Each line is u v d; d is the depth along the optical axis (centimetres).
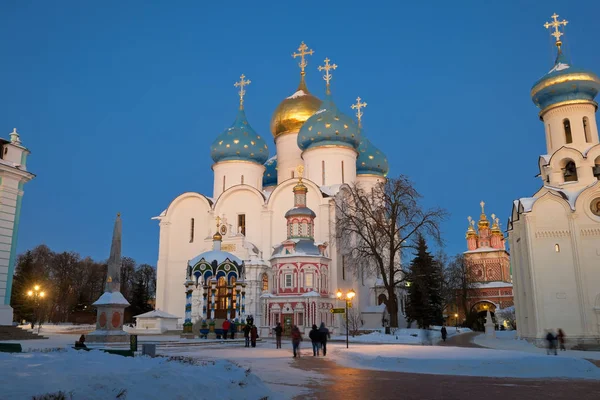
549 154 4372
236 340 3647
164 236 6344
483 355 2103
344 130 6444
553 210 3875
